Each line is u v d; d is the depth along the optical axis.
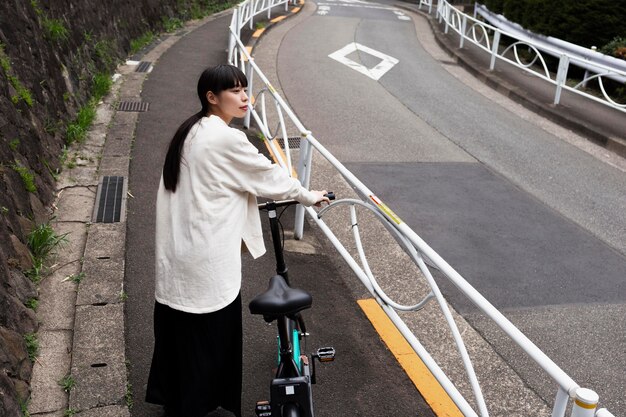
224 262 2.77
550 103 10.47
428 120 9.36
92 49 8.84
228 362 2.98
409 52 14.49
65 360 3.44
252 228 2.95
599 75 9.55
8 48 5.59
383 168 7.28
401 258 5.20
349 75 11.66
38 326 3.66
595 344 4.22
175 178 2.73
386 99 10.30
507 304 4.64
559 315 4.54
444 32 16.97
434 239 5.61
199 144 2.68
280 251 3.16
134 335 3.73
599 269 5.28
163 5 13.87
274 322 4.02
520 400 3.62
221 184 2.71
